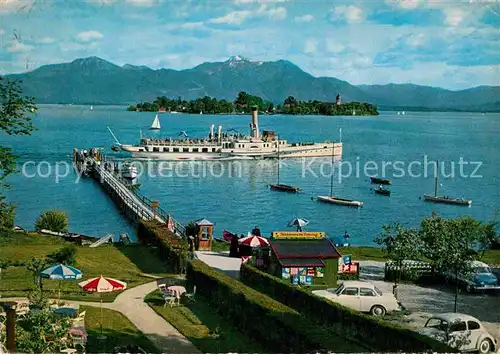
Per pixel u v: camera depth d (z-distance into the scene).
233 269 48.09
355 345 27.27
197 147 191.00
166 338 31.23
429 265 46.59
